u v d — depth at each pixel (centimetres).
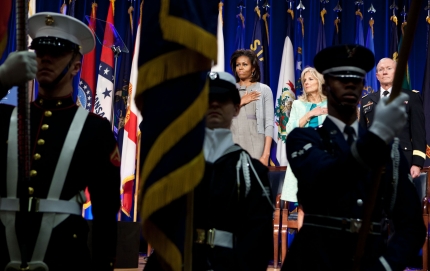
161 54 271
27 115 283
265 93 721
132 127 983
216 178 327
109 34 807
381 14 1138
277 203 770
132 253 593
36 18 325
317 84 786
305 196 318
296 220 758
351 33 1134
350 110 338
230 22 1120
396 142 340
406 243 323
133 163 977
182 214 273
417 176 702
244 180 326
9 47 943
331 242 312
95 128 316
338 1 1094
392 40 1104
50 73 317
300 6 1075
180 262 267
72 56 325
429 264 712
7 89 278
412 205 332
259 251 311
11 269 286
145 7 283
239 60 723
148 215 261
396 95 264
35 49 321
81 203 309
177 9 269
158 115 269
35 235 291
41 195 297
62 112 320
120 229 586
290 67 1062
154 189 261
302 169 309
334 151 323
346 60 336
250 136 700
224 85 345
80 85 1005
